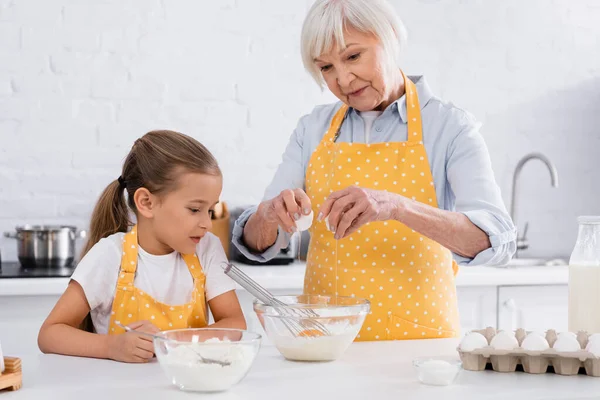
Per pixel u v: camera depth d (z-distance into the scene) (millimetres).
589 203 3686
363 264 1828
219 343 1222
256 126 3375
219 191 1738
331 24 1698
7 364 1247
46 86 3199
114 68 3246
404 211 1596
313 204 1920
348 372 1359
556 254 3648
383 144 1880
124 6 3240
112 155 3260
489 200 1729
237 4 3336
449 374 1257
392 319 1812
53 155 3217
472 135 1822
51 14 3189
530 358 1341
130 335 1472
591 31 3660
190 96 3314
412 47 3484
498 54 3572
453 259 1878
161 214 1707
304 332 1422
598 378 1315
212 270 1820
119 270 1742
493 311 2996
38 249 2889
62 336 1562
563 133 3646
